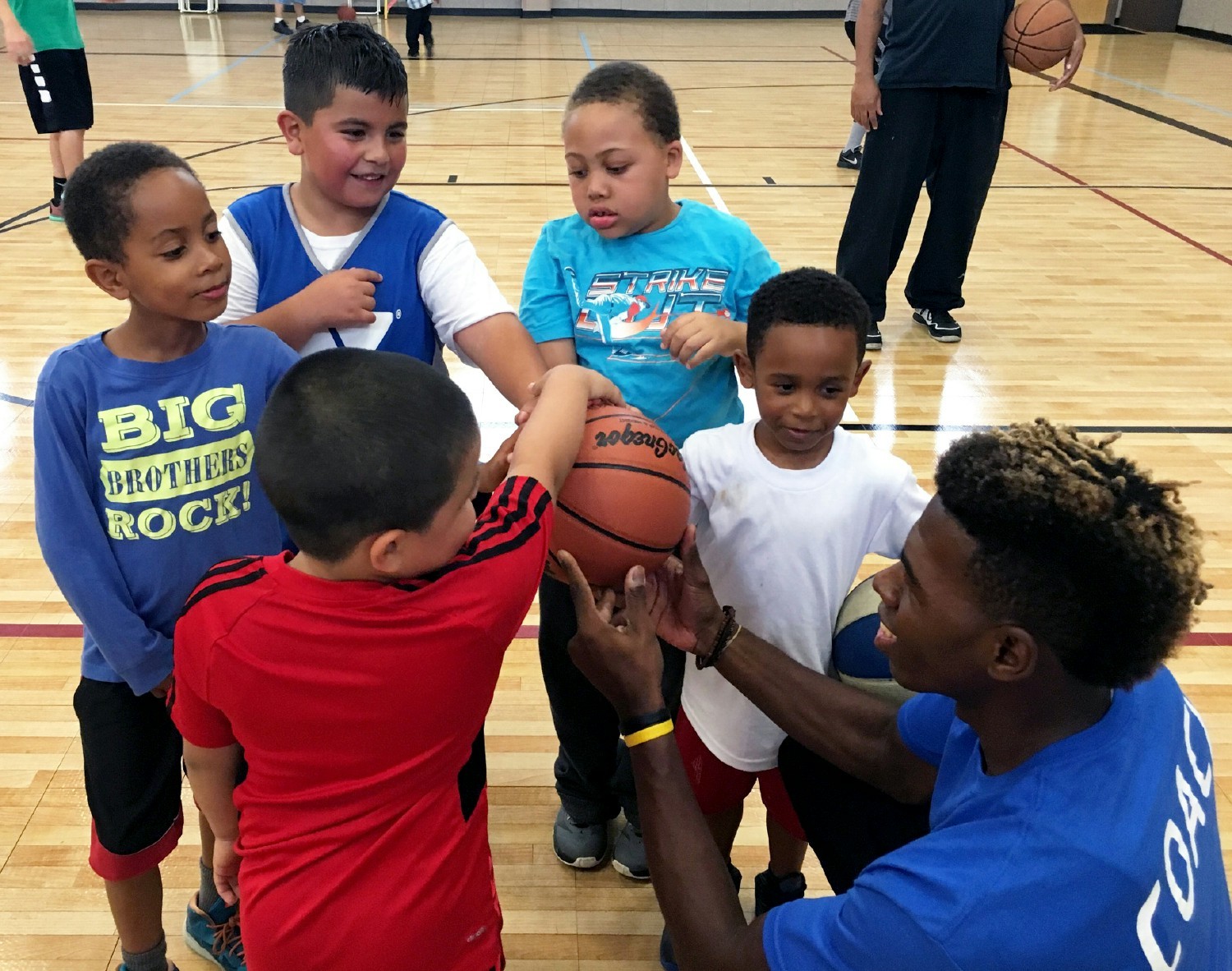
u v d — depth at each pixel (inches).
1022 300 200.7
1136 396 159.0
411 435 39.3
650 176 66.4
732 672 56.5
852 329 55.6
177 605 56.8
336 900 44.8
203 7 641.0
